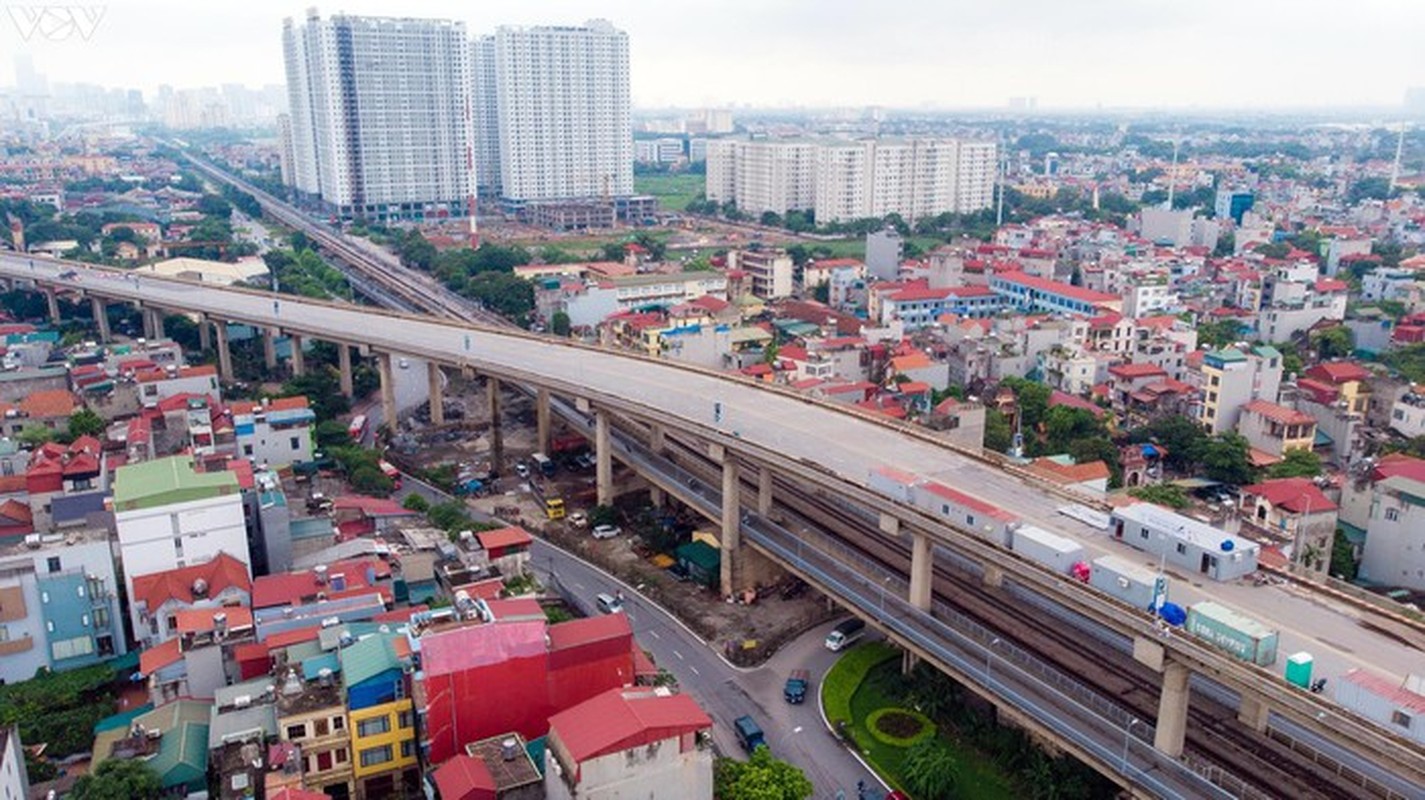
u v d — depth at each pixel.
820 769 99.44
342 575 108.62
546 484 172.38
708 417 140.38
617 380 162.88
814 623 126.94
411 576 113.19
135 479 115.38
